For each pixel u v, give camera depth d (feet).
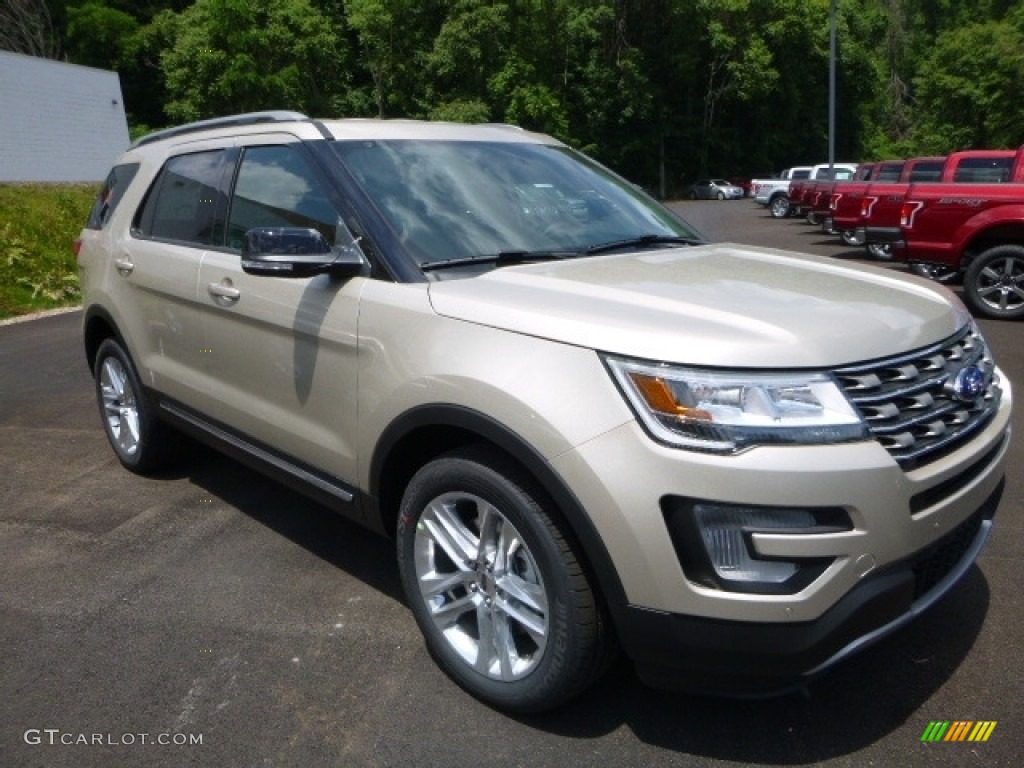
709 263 10.38
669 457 7.24
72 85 71.87
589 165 13.62
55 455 17.30
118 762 8.27
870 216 43.11
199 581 11.84
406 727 8.72
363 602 11.22
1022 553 12.02
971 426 8.50
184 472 16.06
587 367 7.73
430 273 9.64
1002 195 28.60
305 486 11.08
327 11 138.31
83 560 12.53
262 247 9.51
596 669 8.24
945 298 9.59
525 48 145.59
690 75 168.35
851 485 7.18
